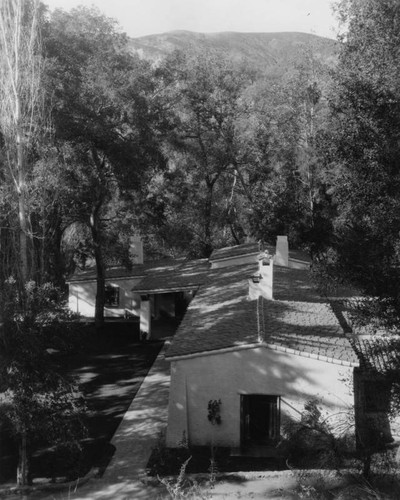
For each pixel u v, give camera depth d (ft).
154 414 68.28
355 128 55.93
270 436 58.29
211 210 167.12
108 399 73.36
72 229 144.36
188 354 58.70
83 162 100.58
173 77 137.49
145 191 116.26
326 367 57.26
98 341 103.04
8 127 59.52
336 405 57.06
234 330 63.52
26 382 48.08
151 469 54.29
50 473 54.39
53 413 49.39
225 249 129.39
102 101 95.81
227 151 151.94
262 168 159.63
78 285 128.67
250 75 172.35
